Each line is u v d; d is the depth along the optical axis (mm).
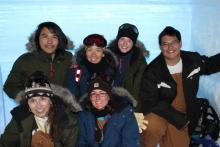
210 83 2910
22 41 3488
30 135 1952
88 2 3570
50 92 1903
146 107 2443
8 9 3453
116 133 2061
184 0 3660
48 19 3545
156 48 3625
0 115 2947
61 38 2381
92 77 2125
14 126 1935
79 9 3564
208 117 2711
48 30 2324
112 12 3602
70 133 1977
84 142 2061
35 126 1971
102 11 3590
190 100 2404
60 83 2434
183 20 3656
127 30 2480
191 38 3584
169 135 2506
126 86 2512
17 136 1950
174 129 2484
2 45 3463
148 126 2447
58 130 1944
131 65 2520
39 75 1935
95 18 3600
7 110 3082
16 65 2395
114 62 2430
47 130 1983
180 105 2461
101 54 2357
